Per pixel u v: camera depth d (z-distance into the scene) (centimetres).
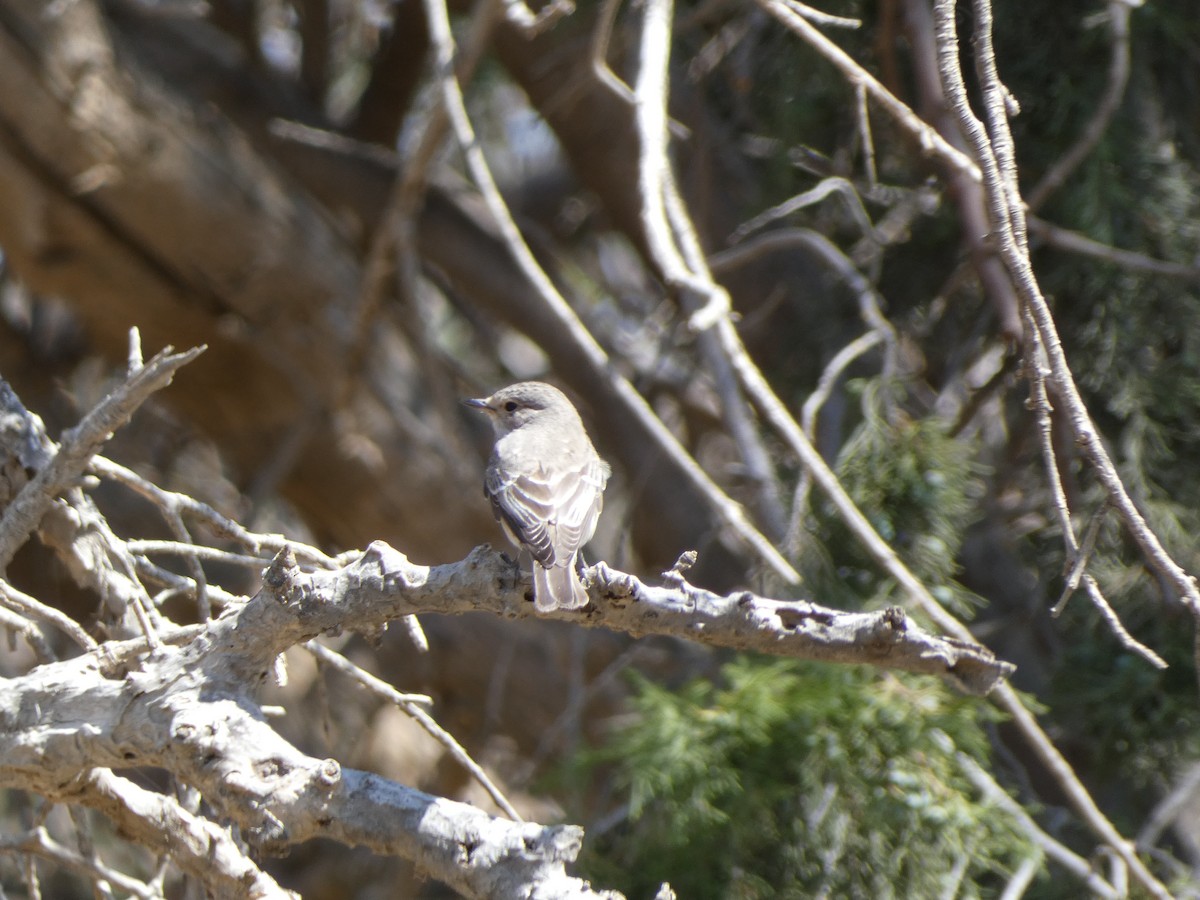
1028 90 1105
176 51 1522
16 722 621
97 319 1401
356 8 1555
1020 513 1114
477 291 1620
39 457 775
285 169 1580
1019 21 1102
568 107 1452
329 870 1571
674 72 1385
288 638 612
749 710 945
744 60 1202
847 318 1246
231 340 1405
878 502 1006
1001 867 920
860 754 934
